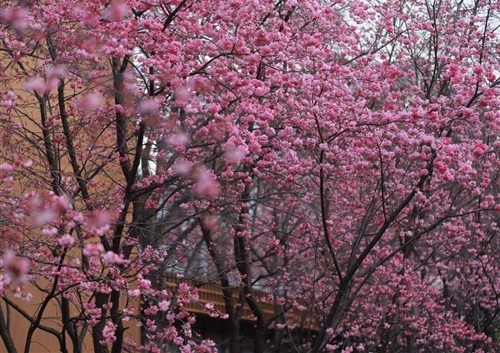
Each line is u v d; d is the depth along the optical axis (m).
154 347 10.93
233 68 11.88
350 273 12.48
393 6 15.73
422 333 16.00
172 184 12.12
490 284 16.80
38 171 9.95
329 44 14.47
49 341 14.66
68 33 10.43
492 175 15.58
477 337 16.25
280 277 17.12
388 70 12.76
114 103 11.71
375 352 17.94
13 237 8.99
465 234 16.23
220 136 11.12
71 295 10.79
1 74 10.06
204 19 13.00
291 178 12.08
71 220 7.89
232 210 14.10
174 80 10.32
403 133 11.70
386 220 12.29
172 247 13.67
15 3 10.53
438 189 14.14
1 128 10.31
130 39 10.50
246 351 22.19
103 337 10.28
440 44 14.38
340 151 12.62
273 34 11.12
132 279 11.20
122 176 13.20
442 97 12.19
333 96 11.92
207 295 19.73
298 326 20.42
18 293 8.20
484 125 14.72
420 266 16.86
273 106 11.92
